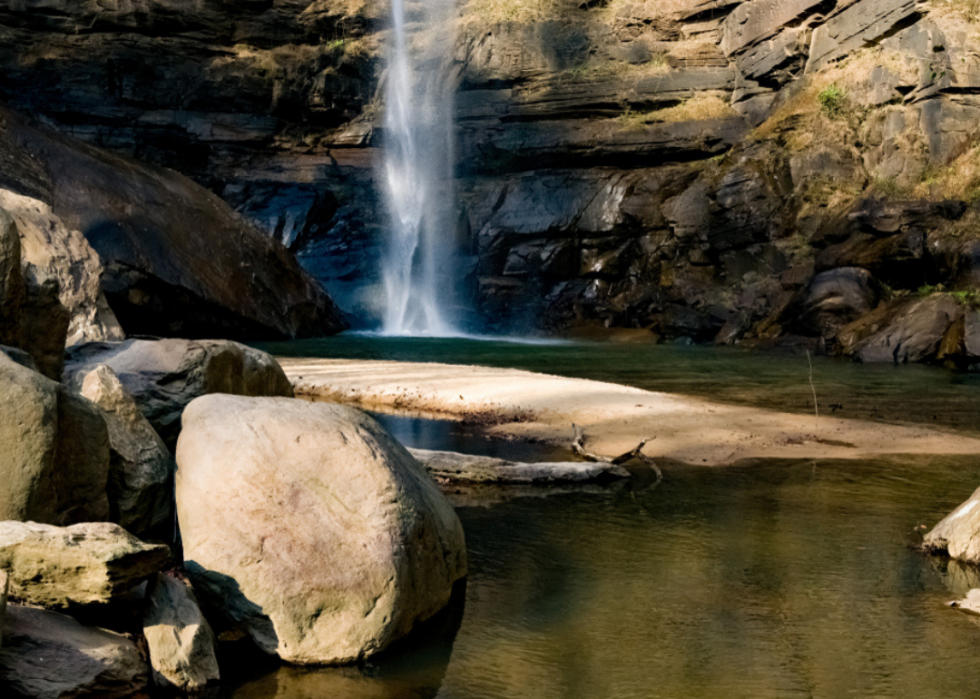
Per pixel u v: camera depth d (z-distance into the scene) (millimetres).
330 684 4535
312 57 32969
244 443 5234
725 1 30266
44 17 30766
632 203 29438
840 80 27062
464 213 31891
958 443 10578
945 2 25219
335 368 16219
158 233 22234
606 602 5609
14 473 4648
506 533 7035
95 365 6484
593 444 10195
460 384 14203
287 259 26141
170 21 31906
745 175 27734
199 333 22969
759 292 26453
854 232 24922
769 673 4605
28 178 20969
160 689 4367
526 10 32344
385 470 5297
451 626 5227
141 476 5672
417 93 33156
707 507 7801
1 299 5719
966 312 19719
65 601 4383
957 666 4676
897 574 6121
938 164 25000
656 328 27328
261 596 4832
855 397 14445
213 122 32188
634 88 30578
